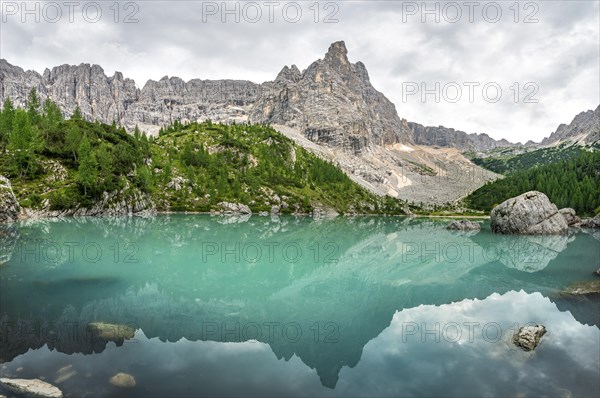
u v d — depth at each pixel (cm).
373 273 4009
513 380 1545
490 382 1524
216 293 2959
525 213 8612
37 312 2273
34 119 14612
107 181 10844
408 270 4191
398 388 1477
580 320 2327
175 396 1376
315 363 1709
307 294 3056
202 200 15850
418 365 1694
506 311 2553
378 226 11631
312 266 4319
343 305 2744
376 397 1408
